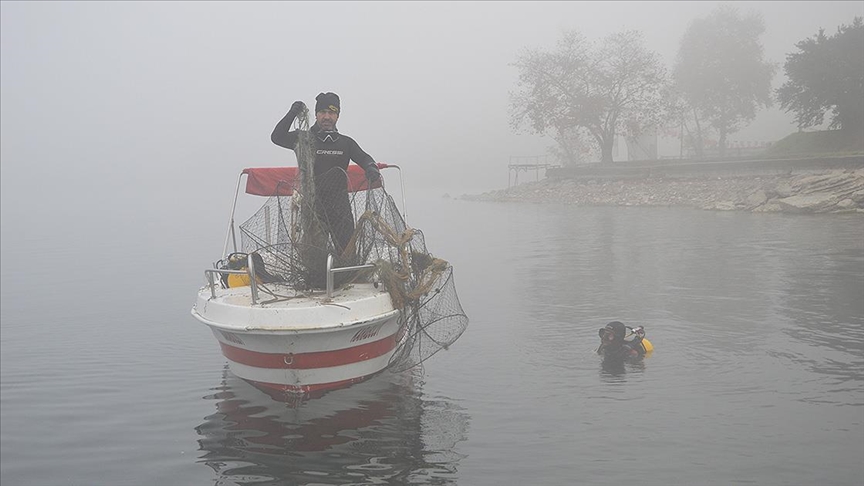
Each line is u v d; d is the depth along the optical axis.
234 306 7.06
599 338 9.62
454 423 6.47
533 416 6.59
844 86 40.09
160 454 6.09
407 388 7.57
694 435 5.98
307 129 7.77
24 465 5.92
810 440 5.80
